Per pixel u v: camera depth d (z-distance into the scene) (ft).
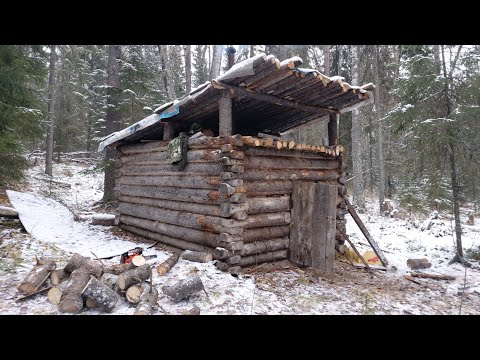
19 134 35.14
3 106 30.27
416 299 19.69
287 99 24.21
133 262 17.16
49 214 32.99
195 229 24.00
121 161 34.22
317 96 23.68
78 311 14.43
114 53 46.70
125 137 30.66
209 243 22.62
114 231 32.94
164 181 27.07
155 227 28.04
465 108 27.66
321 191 23.18
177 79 87.86
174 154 25.07
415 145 30.68
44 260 17.40
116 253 24.38
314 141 67.05
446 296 20.67
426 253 31.78
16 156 38.47
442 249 32.99
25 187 46.06
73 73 72.79
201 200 23.31
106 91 47.32
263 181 23.21
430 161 30.22
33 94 36.17
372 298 18.98
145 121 27.35
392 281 23.34
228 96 21.47
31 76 34.12
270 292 18.30
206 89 21.21
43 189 48.24
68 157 78.59
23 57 32.58
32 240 24.99
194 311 14.85
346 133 67.51
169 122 27.22
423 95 30.37
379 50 61.52
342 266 25.91
